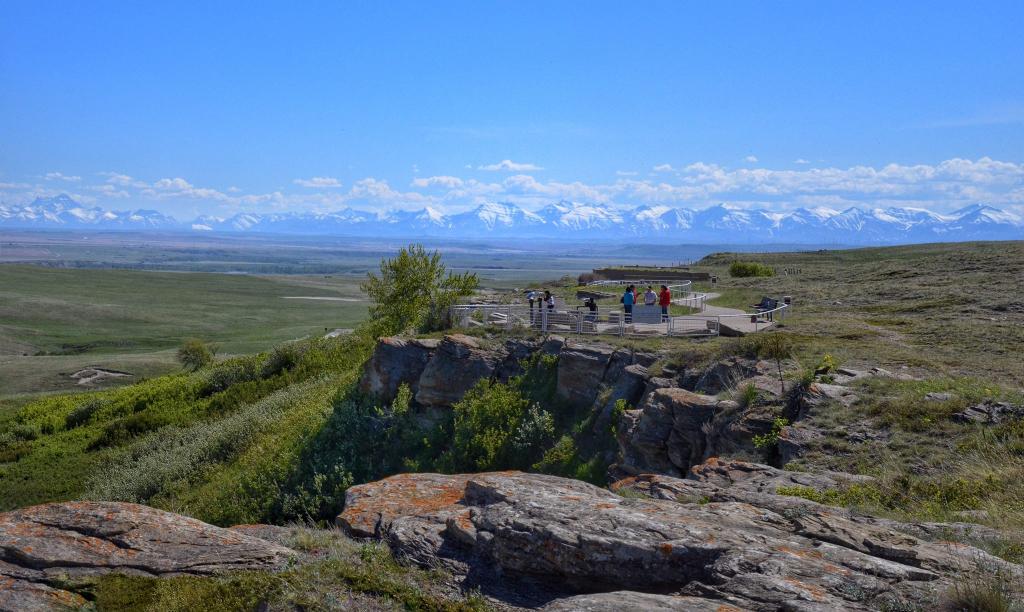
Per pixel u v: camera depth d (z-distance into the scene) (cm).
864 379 1811
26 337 10781
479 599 820
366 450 2695
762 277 6525
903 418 1522
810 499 1140
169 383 5662
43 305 13350
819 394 1719
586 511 902
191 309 15262
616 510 896
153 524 959
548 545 840
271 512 2469
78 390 6981
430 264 4762
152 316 13675
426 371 2822
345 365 4366
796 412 1678
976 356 2173
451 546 948
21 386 7050
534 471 2266
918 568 743
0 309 12606
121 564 881
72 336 11212
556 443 2322
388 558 938
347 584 855
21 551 878
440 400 2758
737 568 740
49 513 960
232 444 3356
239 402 4334
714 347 2403
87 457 4050
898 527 887
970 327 2692
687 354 2336
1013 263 5131
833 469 1380
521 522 881
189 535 950
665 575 783
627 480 1273
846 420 1573
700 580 764
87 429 4697
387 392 2980
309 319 14375
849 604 662
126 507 988
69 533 922
